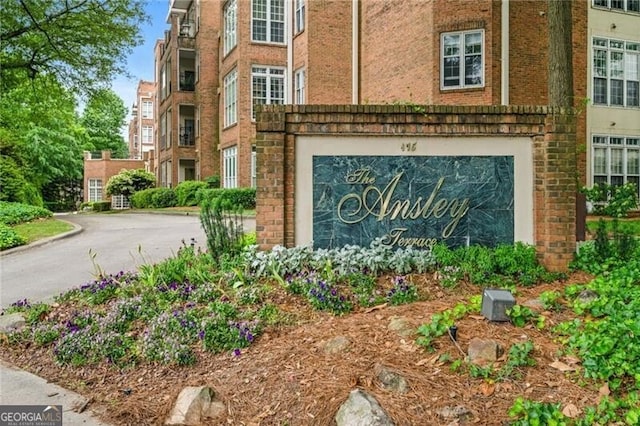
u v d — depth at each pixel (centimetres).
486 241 634
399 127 627
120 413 350
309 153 629
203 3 2716
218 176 2620
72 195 4425
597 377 328
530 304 455
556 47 877
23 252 1083
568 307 447
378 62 1777
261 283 562
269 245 621
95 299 574
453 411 306
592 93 1697
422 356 366
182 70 3105
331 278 549
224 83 2439
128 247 1102
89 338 455
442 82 1509
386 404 312
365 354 374
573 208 626
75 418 347
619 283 500
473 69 1480
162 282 584
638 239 760
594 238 732
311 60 1897
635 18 1753
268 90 2209
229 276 577
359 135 627
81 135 4572
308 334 427
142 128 5775
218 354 415
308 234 628
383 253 597
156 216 2158
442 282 557
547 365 348
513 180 636
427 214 632
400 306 484
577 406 307
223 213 757
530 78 1496
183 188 2572
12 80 1972
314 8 1900
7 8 1777
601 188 733
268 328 452
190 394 343
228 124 2397
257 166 621
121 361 423
